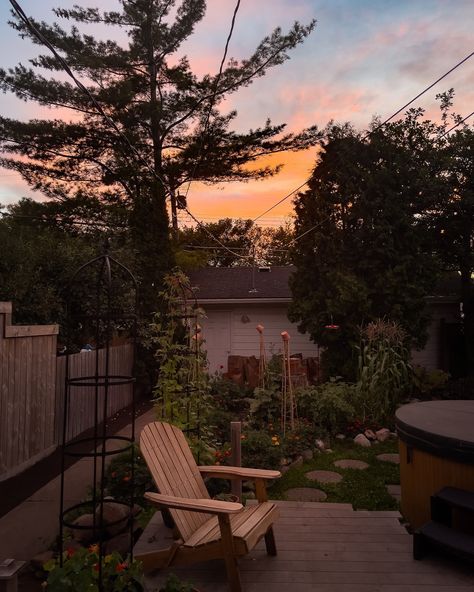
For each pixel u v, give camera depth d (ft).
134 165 56.49
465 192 36.32
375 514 14.46
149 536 12.81
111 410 33.40
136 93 56.44
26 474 20.48
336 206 35.83
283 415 25.03
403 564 11.25
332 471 19.93
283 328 50.11
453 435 12.76
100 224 58.08
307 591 10.11
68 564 8.32
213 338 50.11
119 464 18.01
